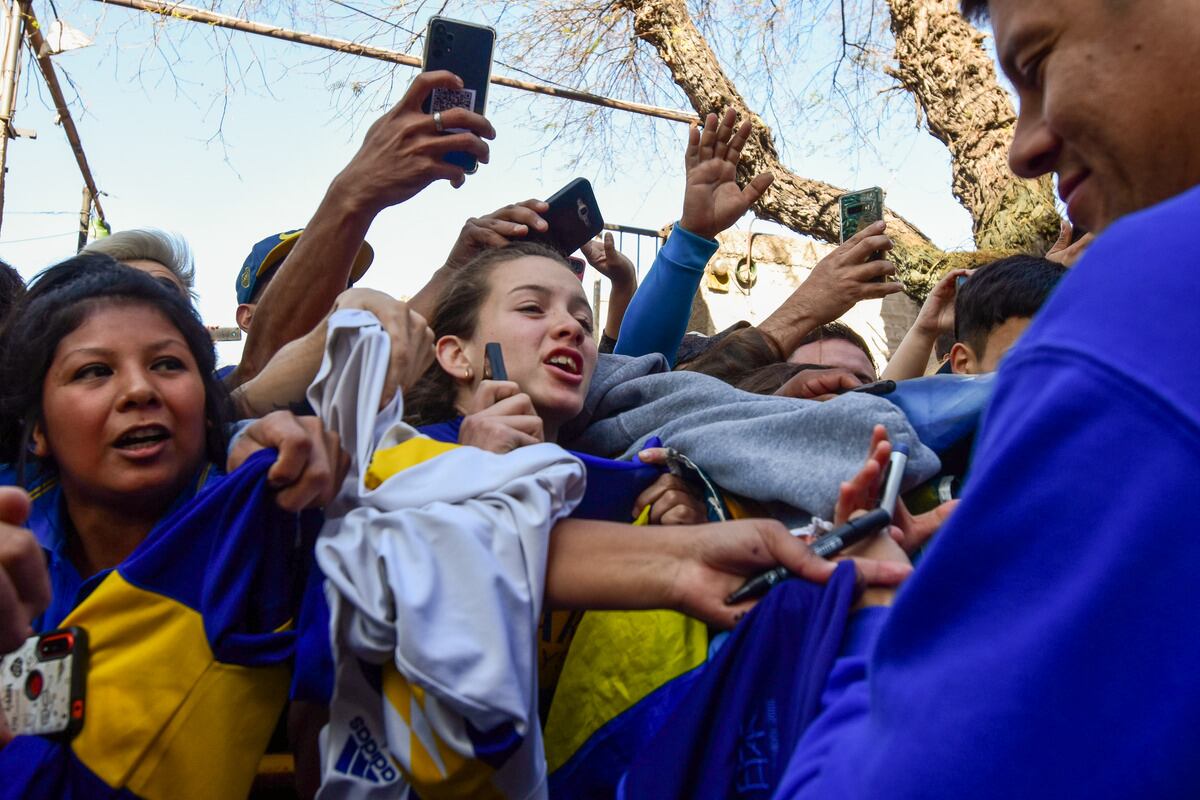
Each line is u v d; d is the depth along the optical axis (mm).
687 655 1641
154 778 1426
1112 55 956
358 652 1432
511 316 2172
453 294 2273
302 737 1712
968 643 784
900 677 823
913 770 769
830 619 1296
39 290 1812
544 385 2123
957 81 7203
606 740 1636
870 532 1489
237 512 1531
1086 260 816
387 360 1637
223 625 1475
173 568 1506
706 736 1317
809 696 1189
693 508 1887
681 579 1466
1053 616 736
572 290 2242
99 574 1533
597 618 1760
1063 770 717
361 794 1450
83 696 1433
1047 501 757
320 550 1465
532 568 1438
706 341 3197
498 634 1352
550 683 1881
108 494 1663
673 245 2822
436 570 1388
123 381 1663
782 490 1786
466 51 2627
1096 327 769
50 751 1407
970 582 796
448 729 1352
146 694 1444
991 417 841
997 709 741
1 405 1720
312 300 2443
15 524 1259
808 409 1879
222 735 1463
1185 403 716
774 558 1434
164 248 3023
